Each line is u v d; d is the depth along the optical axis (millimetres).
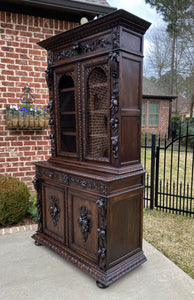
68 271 2279
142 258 2346
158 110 13531
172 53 14523
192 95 14156
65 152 2615
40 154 3910
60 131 2666
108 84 1990
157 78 16047
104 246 1984
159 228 3268
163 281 2119
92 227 2127
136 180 2209
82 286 2068
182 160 8180
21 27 3557
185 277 2178
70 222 2365
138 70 2078
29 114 3432
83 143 2330
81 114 2295
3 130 3611
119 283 2096
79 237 2289
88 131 2283
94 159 2230
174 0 13344
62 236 2504
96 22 1935
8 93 3586
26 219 3471
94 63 2084
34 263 2404
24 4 3359
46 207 2715
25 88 3680
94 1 3846
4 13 3436
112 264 2076
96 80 2172
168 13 13680
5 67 3529
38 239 2758
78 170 2258
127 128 2051
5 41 3486
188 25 13305
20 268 2318
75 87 2322
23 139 3758
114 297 1932
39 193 2793
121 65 1879
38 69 3750
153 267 2326
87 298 1923
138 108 2139
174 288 2031
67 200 2371
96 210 2064
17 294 1966
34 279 2158
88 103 2230
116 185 1990
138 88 2107
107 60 1969
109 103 2010
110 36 1917
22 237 2953
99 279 2020
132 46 1980
